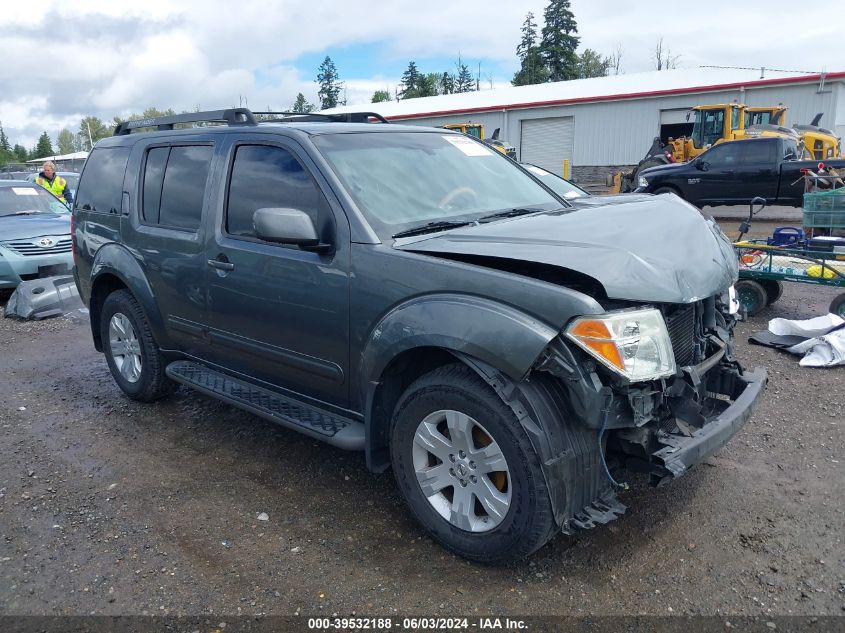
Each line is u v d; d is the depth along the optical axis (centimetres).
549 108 2994
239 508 378
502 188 425
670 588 300
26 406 549
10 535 355
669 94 2702
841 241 698
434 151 422
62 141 11994
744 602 289
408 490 338
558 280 308
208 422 502
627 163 2856
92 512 376
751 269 750
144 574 319
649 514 358
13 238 941
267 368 407
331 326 354
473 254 309
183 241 444
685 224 349
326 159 369
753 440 444
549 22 6544
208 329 439
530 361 277
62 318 867
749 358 615
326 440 360
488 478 307
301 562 326
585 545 333
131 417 517
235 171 416
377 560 326
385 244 337
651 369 285
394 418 339
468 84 8162
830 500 368
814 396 518
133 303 514
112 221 517
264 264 384
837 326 623
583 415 281
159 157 482
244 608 294
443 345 299
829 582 301
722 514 356
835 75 2436
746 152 1705
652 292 285
